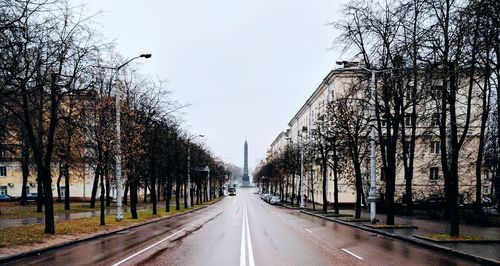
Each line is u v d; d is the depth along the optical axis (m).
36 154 20.11
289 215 40.69
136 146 30.05
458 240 16.69
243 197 116.00
